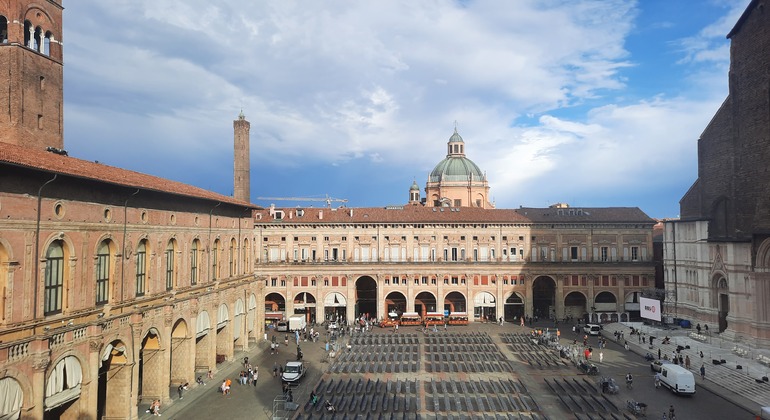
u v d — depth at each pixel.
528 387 58.81
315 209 111.50
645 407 49.38
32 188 36.12
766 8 71.44
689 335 81.44
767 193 71.06
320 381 61.59
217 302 65.56
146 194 50.28
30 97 51.47
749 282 72.69
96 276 43.19
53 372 37.50
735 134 77.31
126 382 46.09
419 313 106.94
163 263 53.75
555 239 105.38
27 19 51.47
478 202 135.75
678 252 92.94
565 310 105.50
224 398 55.59
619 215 107.38
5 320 33.75
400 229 105.06
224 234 70.88
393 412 50.16
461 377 63.09
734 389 57.03
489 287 104.31
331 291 103.88
